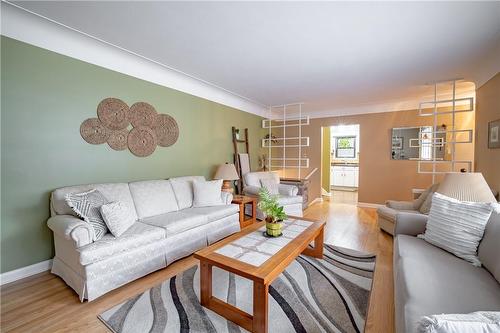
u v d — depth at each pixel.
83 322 1.60
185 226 2.54
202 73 3.35
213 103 4.23
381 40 2.33
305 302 1.82
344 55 2.69
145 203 2.71
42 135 2.24
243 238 2.07
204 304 1.77
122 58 2.81
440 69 3.09
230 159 4.67
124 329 1.54
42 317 1.65
